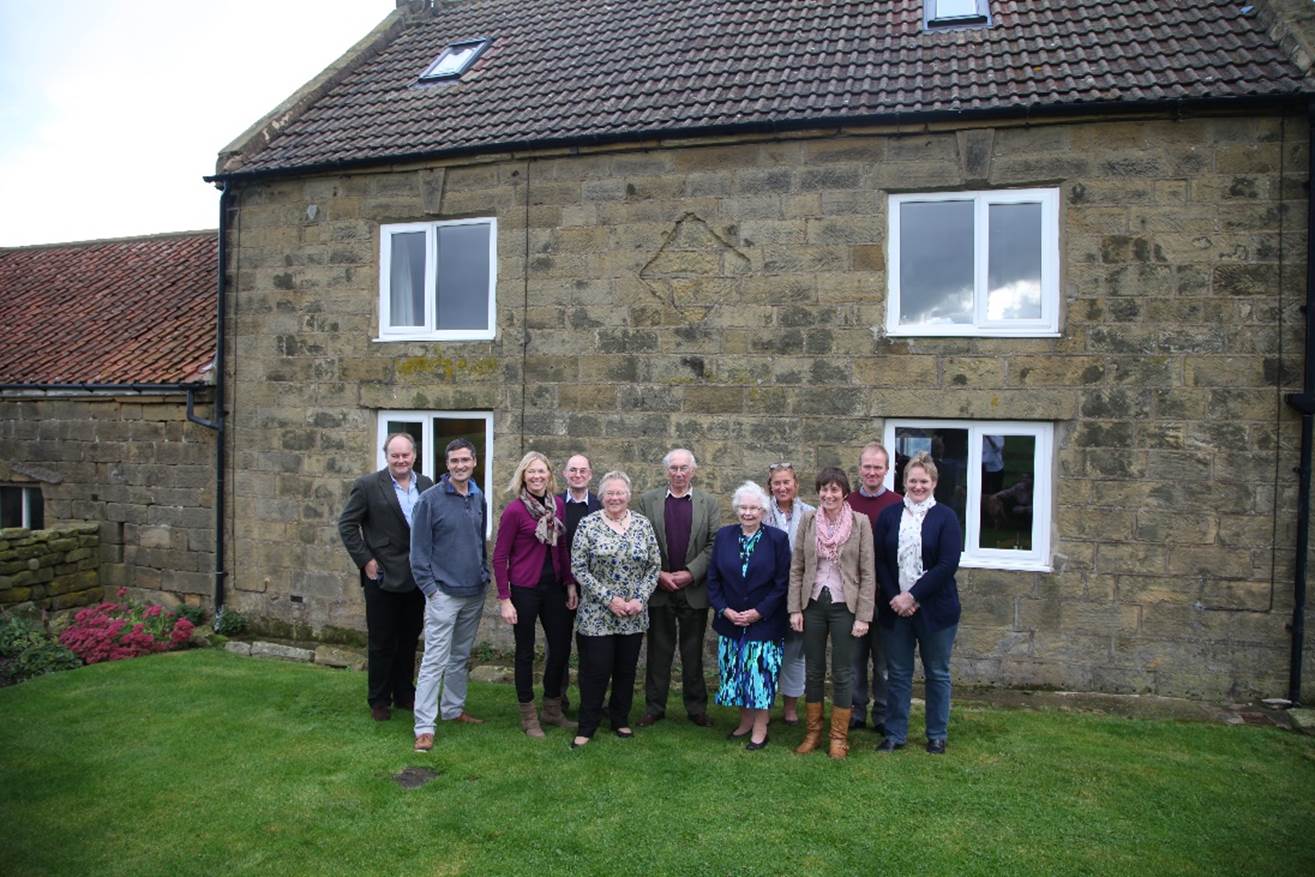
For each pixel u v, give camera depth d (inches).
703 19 386.9
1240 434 263.4
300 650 334.0
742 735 233.8
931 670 221.6
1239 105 259.9
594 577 224.2
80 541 392.8
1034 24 321.4
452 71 397.1
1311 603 259.8
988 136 279.6
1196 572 266.2
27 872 168.9
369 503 245.6
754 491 223.8
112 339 438.3
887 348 289.7
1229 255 264.5
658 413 312.3
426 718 227.9
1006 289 285.9
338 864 171.2
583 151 317.4
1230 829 184.1
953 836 179.6
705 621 245.0
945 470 290.7
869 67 315.9
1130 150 271.3
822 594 219.9
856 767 213.2
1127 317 271.1
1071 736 234.5
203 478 381.1
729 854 172.6
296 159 355.9
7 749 229.5
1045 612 276.4
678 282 310.3
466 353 335.9
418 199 341.4
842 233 294.0
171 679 293.6
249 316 368.2
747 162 302.8
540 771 211.8
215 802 197.5
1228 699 263.7
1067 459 275.1
